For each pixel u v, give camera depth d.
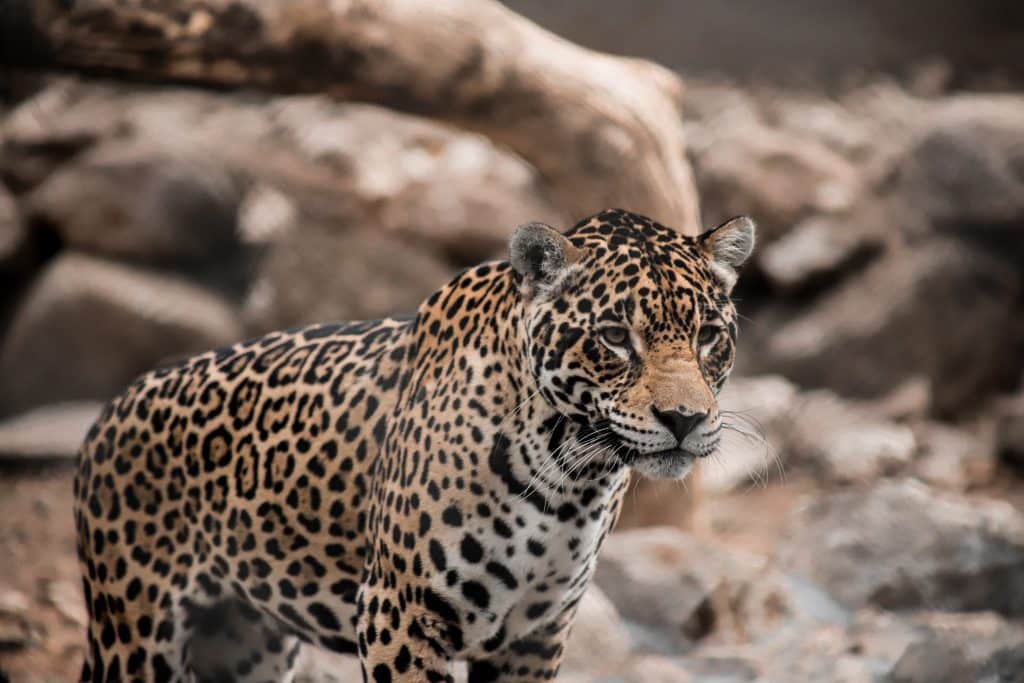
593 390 5.70
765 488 14.52
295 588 6.58
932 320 16.61
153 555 6.81
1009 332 16.69
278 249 17.72
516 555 5.98
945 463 14.97
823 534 10.87
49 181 18.08
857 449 14.90
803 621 10.09
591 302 5.68
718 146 18.36
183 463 6.74
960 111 17.39
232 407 6.67
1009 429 15.10
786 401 15.99
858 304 16.95
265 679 7.55
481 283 6.22
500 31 10.18
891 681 8.59
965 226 17.00
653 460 5.63
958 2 24.33
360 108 20.09
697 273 5.84
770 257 17.42
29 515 12.78
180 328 16.84
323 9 9.58
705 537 11.48
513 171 18.95
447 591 5.97
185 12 9.34
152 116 19.80
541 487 5.89
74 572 11.10
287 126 19.80
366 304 17.42
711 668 9.09
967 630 9.37
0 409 16.77
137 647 6.86
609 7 24.34
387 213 18.44
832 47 23.34
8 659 9.02
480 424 5.89
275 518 6.49
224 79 9.66
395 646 6.04
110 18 9.25
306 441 6.42
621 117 10.55
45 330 16.80
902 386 16.50
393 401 6.30
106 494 6.89
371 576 6.15
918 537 10.56
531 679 6.54
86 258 17.42
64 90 20.38
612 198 10.66
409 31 9.86
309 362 6.63
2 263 17.38
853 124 20.25
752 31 23.78
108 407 7.12
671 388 5.55
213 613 7.36
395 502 5.99
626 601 9.89
